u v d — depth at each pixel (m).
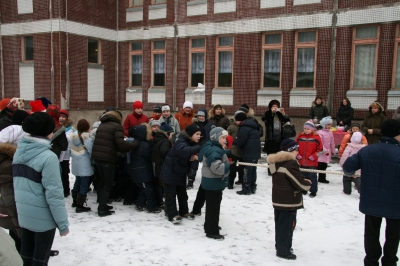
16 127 4.27
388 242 3.67
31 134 3.20
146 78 15.55
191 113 8.78
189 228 5.20
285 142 4.24
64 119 6.44
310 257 4.28
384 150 3.61
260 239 4.83
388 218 3.60
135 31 15.68
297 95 12.27
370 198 3.64
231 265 4.03
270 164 4.26
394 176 3.53
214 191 4.77
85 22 14.85
